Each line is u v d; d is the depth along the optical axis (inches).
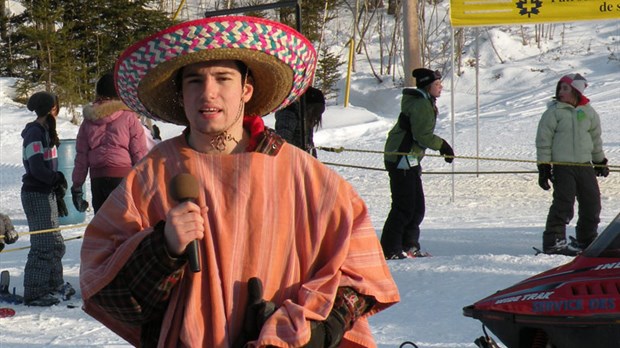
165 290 128.0
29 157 395.5
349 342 136.4
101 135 403.5
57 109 401.4
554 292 207.8
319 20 2255.2
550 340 206.1
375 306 137.1
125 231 132.5
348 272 134.0
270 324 126.6
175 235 123.0
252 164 135.3
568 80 498.3
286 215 135.1
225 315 130.4
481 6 751.7
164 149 137.8
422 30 2097.7
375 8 2276.1
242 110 139.2
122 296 128.4
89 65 1886.1
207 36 130.9
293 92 147.1
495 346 218.8
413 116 484.4
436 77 487.8
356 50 2268.7
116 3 1877.5
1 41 1959.9
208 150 137.2
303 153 139.5
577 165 490.0
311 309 128.8
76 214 683.4
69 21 1871.3
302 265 135.0
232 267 131.3
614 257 214.7
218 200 133.5
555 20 740.7
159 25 1921.8
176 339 131.3
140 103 144.7
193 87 135.7
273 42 135.3
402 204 485.1
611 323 197.3
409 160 485.1
